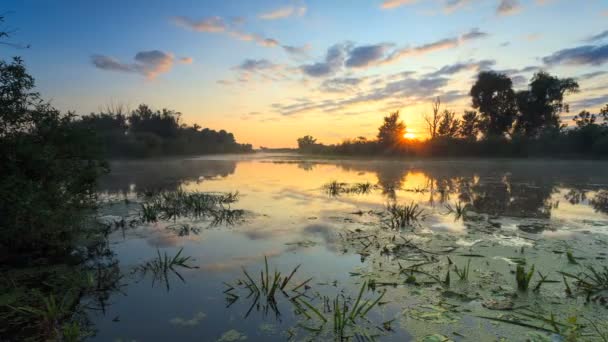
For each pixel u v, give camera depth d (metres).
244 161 38.62
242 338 3.28
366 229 7.18
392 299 4.02
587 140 33.03
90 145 6.88
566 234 6.76
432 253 5.62
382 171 22.86
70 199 6.62
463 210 8.91
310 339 3.26
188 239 6.55
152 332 3.40
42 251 5.86
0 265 5.25
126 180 17.23
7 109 5.46
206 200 10.40
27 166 5.64
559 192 12.48
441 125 42.94
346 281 4.55
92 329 3.47
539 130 39.66
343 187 13.94
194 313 3.77
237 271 4.95
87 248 6.04
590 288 4.16
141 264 5.23
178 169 25.41
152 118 48.16
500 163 30.73
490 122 40.94
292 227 7.40
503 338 3.22
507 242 6.21
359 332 3.35
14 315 3.75
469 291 4.18
